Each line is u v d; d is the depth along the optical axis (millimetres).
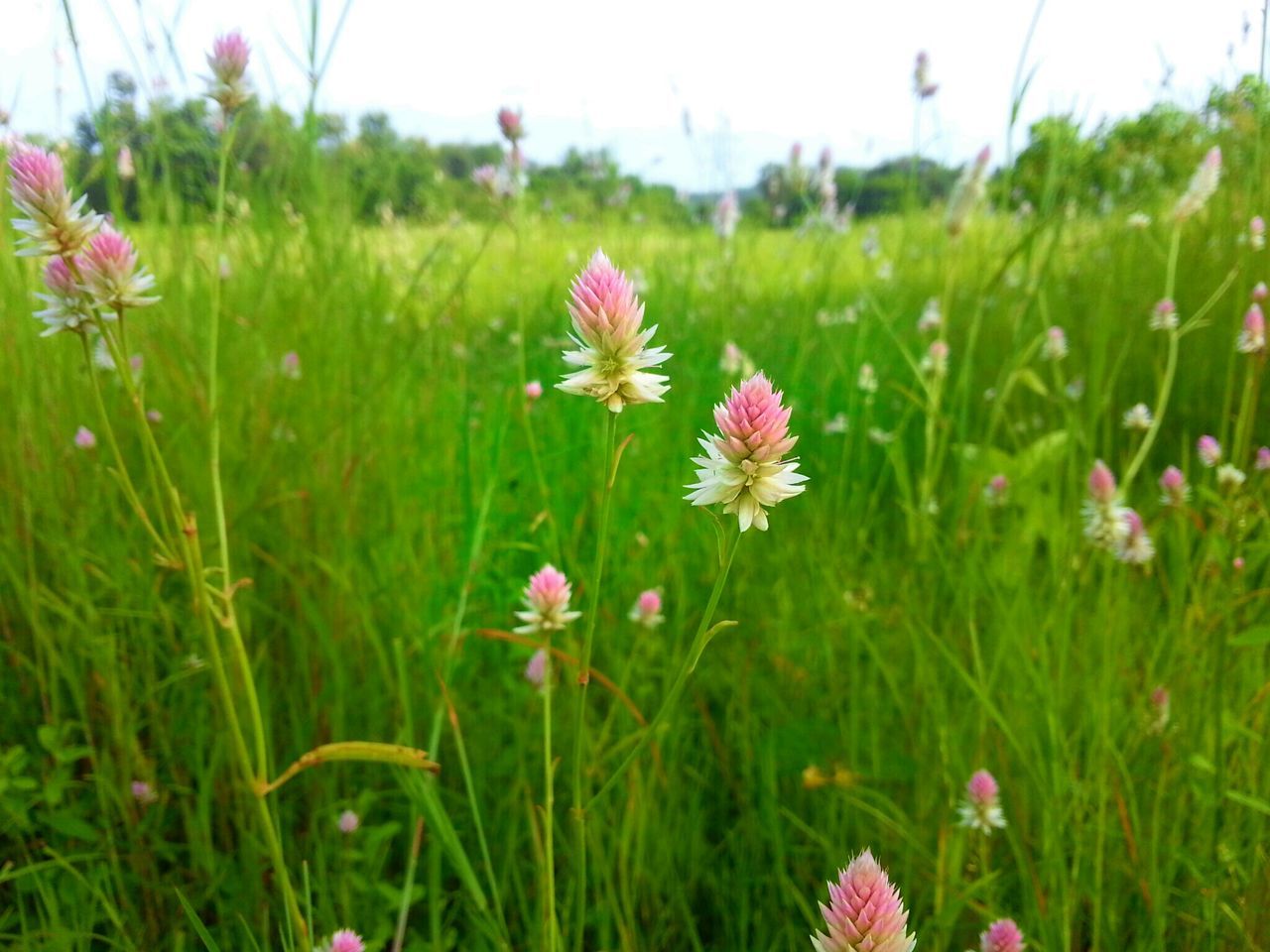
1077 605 530
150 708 536
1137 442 839
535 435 845
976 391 962
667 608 645
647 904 472
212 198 786
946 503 720
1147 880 414
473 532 552
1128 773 443
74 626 535
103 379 687
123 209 752
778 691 575
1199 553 551
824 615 580
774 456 255
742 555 677
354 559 592
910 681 544
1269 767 434
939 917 394
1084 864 420
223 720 503
